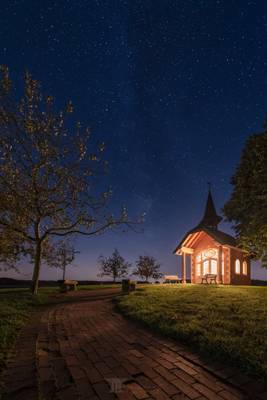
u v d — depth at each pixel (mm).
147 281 39656
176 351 6078
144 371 5059
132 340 7008
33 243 19516
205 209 37625
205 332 6969
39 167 17250
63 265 29000
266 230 19672
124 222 19781
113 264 39031
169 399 4086
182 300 12492
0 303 12391
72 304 13805
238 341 6242
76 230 19156
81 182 18438
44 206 17672
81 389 4367
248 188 21297
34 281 17391
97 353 6020
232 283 28469
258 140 20484
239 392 4305
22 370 5098
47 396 4168
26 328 8383
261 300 12312
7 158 16859
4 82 16281
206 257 31219
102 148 18406
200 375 4895
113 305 13180
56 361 5559
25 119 16828
